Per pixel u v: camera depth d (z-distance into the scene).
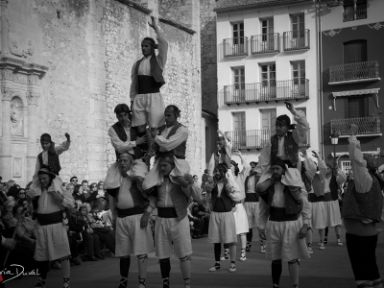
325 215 15.52
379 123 36.47
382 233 19.75
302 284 9.98
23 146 20.45
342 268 11.98
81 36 23.62
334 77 37.59
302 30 39.16
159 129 8.41
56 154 9.62
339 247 16.08
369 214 7.37
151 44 8.65
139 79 8.61
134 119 8.60
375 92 36.75
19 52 20.25
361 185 7.35
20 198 14.58
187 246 8.55
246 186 15.27
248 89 40.09
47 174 9.22
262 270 11.95
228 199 11.82
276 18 39.53
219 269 12.05
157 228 8.58
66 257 9.35
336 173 16.03
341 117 37.72
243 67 40.62
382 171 17.39
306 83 38.47
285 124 8.11
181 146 8.48
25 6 20.62
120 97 26.23
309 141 38.47
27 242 11.70
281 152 8.09
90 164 23.75
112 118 25.55
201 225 19.20
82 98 23.53
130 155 8.52
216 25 41.50
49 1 21.88
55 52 22.11
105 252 14.73
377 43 36.81
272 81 39.88
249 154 39.91
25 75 20.66
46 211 9.25
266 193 8.17
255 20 40.12
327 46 38.25
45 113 21.45
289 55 39.16
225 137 12.09
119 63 26.25
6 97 19.62
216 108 42.69
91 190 17.69
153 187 8.42
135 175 8.48
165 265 8.58
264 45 39.84
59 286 10.20
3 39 19.56
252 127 40.03
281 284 10.01
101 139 24.59
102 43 24.98
